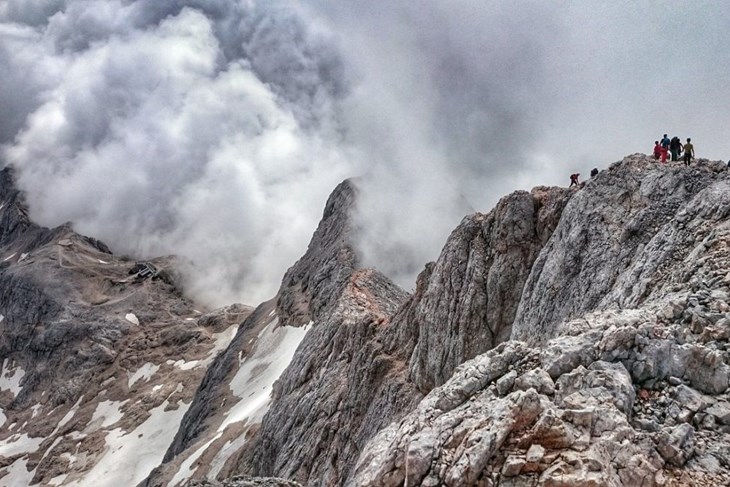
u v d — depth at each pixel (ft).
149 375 583.58
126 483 396.37
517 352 65.46
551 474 48.52
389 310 279.08
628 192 119.03
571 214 129.08
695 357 59.11
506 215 153.17
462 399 61.77
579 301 111.96
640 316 67.10
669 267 89.30
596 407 53.93
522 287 144.25
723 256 76.89
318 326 287.28
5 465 479.00
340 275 373.20
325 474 177.06
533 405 53.93
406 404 160.04
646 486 48.08
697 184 107.76
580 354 61.57
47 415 570.87
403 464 56.75
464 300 152.05
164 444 439.22
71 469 441.68
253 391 345.31
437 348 157.07
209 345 613.52
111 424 499.92
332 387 215.92
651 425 53.72
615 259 108.88
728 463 49.37
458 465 51.72
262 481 100.32
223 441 283.38
